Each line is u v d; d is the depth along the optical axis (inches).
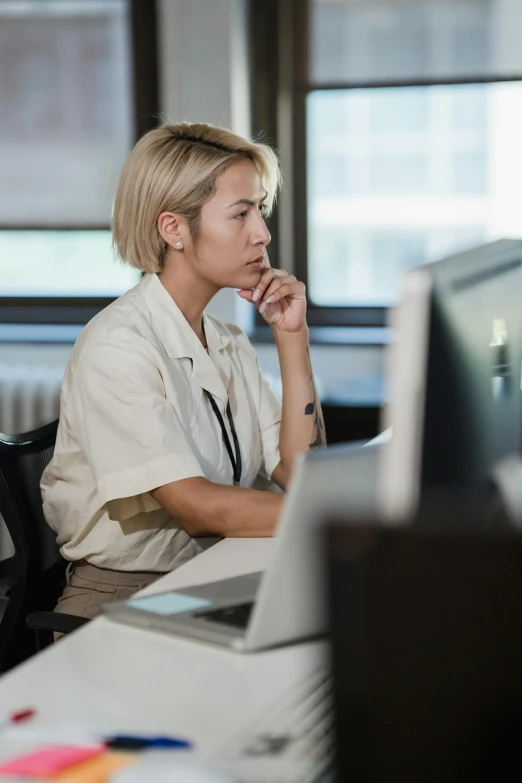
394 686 24.1
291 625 42.0
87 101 134.6
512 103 126.7
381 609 23.7
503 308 38.6
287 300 77.2
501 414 38.3
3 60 135.4
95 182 136.3
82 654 41.7
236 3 126.6
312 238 137.0
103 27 132.6
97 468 63.7
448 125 129.3
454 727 24.3
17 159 137.6
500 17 124.6
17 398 130.5
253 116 135.2
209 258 69.7
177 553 69.8
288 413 77.0
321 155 134.3
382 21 128.2
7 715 35.6
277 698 36.8
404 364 32.6
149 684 38.4
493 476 36.6
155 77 132.5
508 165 128.6
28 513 69.1
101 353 65.4
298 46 131.4
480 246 38.7
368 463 41.5
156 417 63.4
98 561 68.5
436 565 23.7
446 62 127.3
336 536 23.7
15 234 140.9
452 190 131.2
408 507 27.8
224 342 77.5
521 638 23.8
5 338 136.7
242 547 59.1
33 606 68.3
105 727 34.6
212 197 68.4
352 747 24.5
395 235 134.5
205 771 29.1
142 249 70.6
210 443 70.1
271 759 31.7
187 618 44.3
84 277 140.9
